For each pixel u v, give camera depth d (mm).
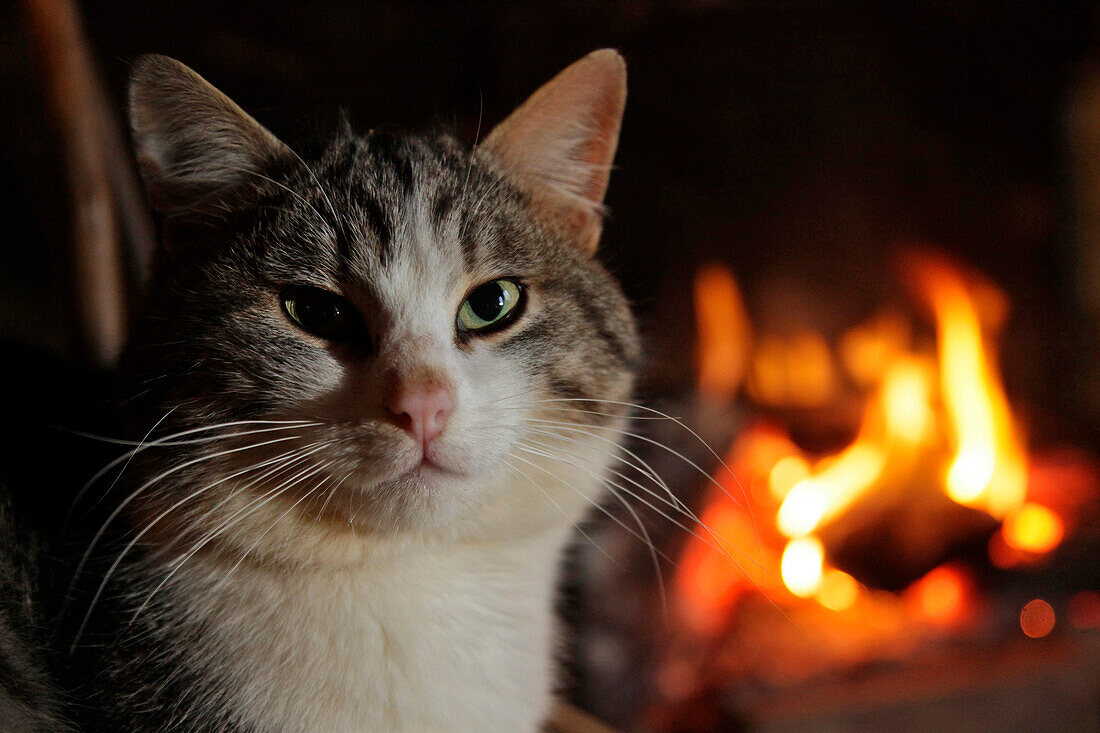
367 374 371
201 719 372
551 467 395
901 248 840
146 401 379
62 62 464
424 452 366
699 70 821
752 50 821
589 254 429
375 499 369
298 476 365
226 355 374
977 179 858
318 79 825
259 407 373
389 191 390
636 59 818
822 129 826
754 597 585
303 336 378
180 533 377
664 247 821
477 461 373
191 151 392
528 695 405
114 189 502
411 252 382
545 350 393
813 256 822
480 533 389
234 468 371
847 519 625
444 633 384
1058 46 856
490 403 377
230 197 396
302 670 373
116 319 486
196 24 804
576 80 415
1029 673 550
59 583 383
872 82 837
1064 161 866
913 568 623
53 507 390
